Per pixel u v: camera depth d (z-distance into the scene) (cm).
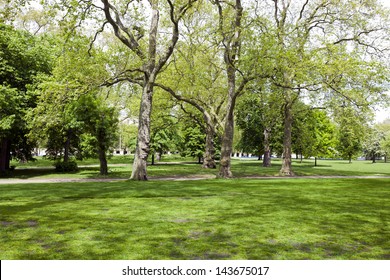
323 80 2195
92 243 621
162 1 2256
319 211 945
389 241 645
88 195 1291
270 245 614
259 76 2127
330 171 3762
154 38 2222
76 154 3578
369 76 2303
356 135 3097
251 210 959
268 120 3956
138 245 609
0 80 2891
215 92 3284
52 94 2148
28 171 3372
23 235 674
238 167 4338
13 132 2903
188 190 1478
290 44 2242
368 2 2650
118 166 4388
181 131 5509
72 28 1956
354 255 563
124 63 2314
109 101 3469
